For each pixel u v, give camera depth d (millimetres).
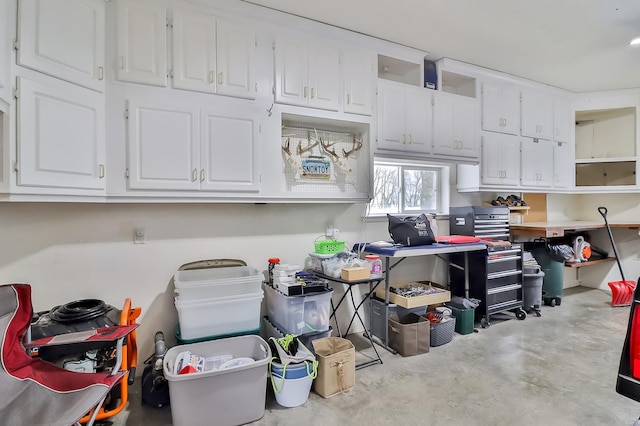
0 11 1529
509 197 4258
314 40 2734
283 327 2494
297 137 2932
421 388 2330
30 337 1600
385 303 2967
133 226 2447
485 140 3711
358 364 2656
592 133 4859
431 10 2533
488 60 3449
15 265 2105
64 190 1834
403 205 3768
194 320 2252
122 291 2416
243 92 2451
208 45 2342
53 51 1766
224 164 2389
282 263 2980
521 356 2801
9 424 1261
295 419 2006
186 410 1848
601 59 3414
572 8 2500
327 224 3197
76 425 1430
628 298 4105
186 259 2611
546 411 2066
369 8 2506
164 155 2207
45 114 1736
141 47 2152
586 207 5086
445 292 3184
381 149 3070
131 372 2070
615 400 2174
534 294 3799
